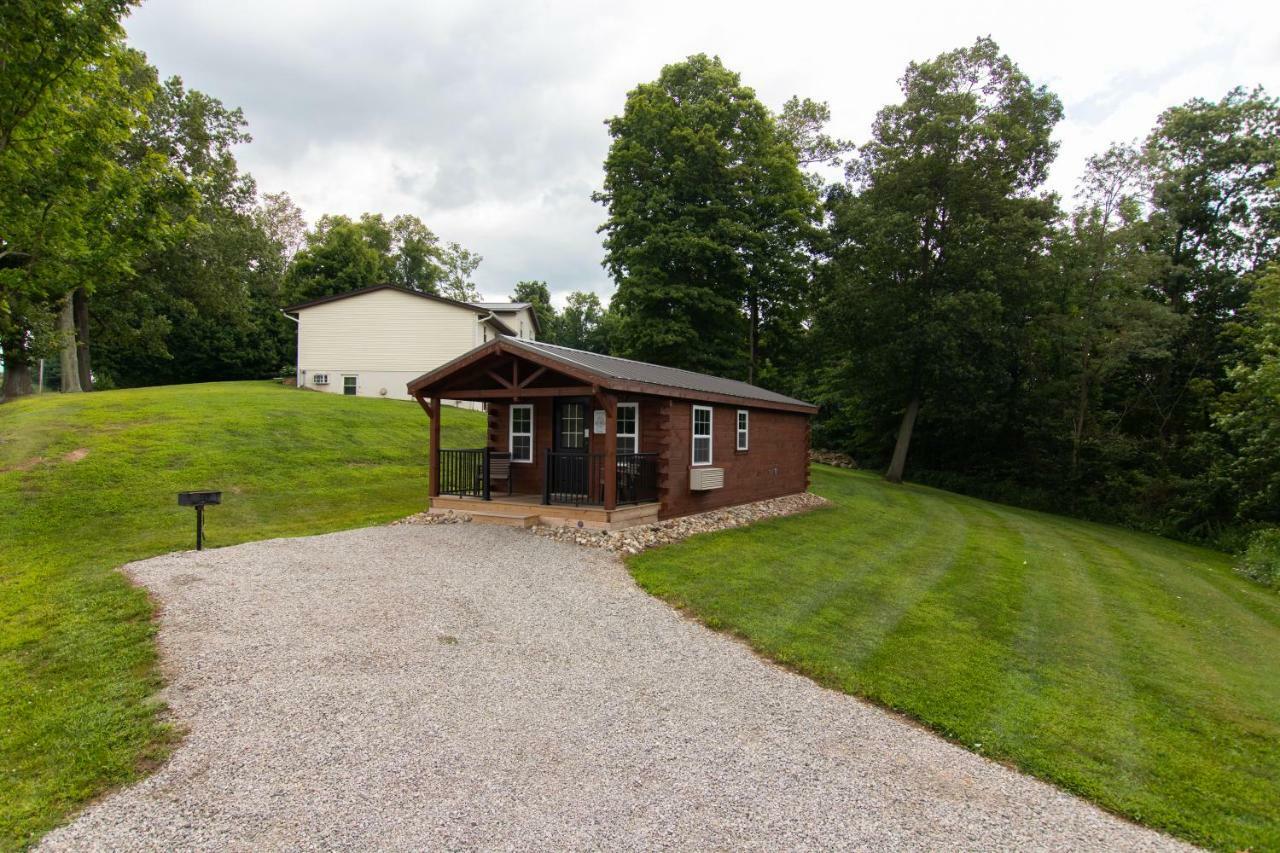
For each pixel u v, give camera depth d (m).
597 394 10.41
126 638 5.90
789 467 17.75
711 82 26.36
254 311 41.78
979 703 5.25
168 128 26.36
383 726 4.46
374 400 24.83
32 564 8.68
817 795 3.83
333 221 49.09
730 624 6.78
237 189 30.28
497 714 4.69
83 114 10.42
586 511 10.65
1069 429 25.30
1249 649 7.86
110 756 4.02
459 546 9.67
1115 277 22.62
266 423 17.92
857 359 25.80
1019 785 4.11
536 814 3.54
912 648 6.42
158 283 27.77
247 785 3.74
